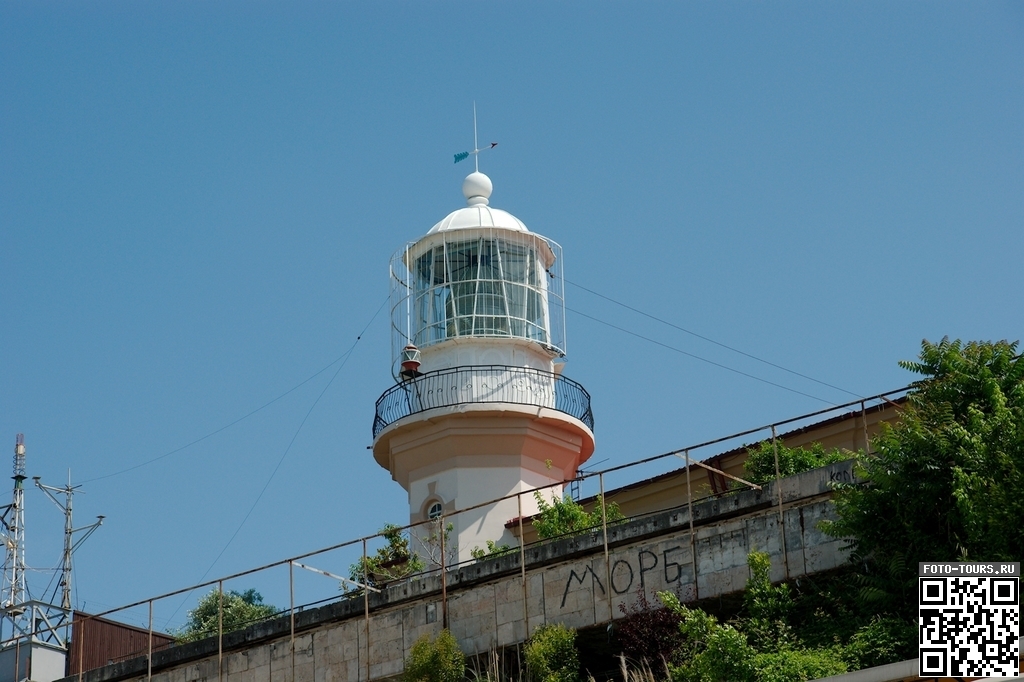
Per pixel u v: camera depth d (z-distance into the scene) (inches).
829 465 1187.3
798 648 1106.1
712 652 1082.1
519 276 1753.2
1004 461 1058.7
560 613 1256.8
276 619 1408.7
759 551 1181.7
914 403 1162.6
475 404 1652.3
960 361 1149.1
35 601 1578.5
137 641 1610.5
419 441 1673.2
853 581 1124.5
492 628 1285.7
